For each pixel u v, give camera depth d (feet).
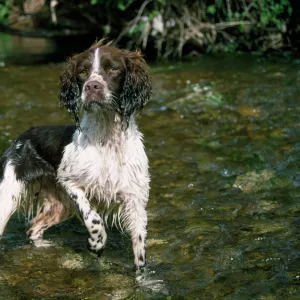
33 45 27.20
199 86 18.29
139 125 15.33
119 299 10.00
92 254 10.96
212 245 11.06
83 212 10.55
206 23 23.89
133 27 22.56
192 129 15.12
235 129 15.03
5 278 10.43
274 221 11.59
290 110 15.89
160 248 11.02
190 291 10.11
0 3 23.11
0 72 21.22
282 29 23.67
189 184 12.74
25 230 11.51
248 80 18.92
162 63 22.47
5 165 11.20
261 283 10.20
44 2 26.27
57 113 16.15
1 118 15.80
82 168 10.54
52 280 10.40
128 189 10.53
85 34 26.45
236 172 13.12
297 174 12.97
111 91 10.40
